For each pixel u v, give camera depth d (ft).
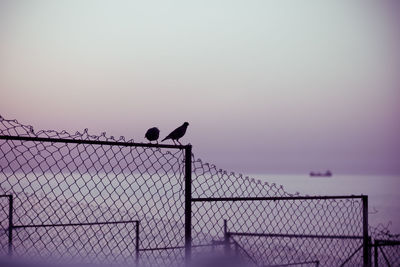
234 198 19.33
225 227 29.12
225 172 19.31
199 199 18.20
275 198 20.38
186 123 21.11
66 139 15.53
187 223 17.76
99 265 22.26
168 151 17.78
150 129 19.81
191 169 17.90
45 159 15.92
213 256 21.12
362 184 596.29
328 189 409.49
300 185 538.47
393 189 436.35
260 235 27.50
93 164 16.69
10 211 22.04
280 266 26.11
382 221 146.10
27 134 15.08
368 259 23.31
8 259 19.13
